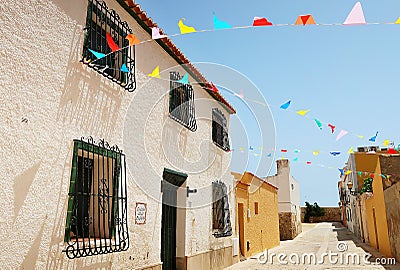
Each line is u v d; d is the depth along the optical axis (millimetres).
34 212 4215
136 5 6504
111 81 5934
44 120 4469
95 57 5449
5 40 4000
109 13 5953
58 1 4863
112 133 5867
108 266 5430
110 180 5734
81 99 5172
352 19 4293
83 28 5305
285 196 28422
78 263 4820
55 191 4543
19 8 4223
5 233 3834
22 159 4113
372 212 19516
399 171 15664
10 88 4020
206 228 9867
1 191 3826
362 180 26625
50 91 4602
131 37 5504
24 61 4234
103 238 5406
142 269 6344
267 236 18047
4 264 3795
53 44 4715
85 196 5293
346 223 40219
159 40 7484
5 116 3934
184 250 8445
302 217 55969
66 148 4793
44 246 4309
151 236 6809
